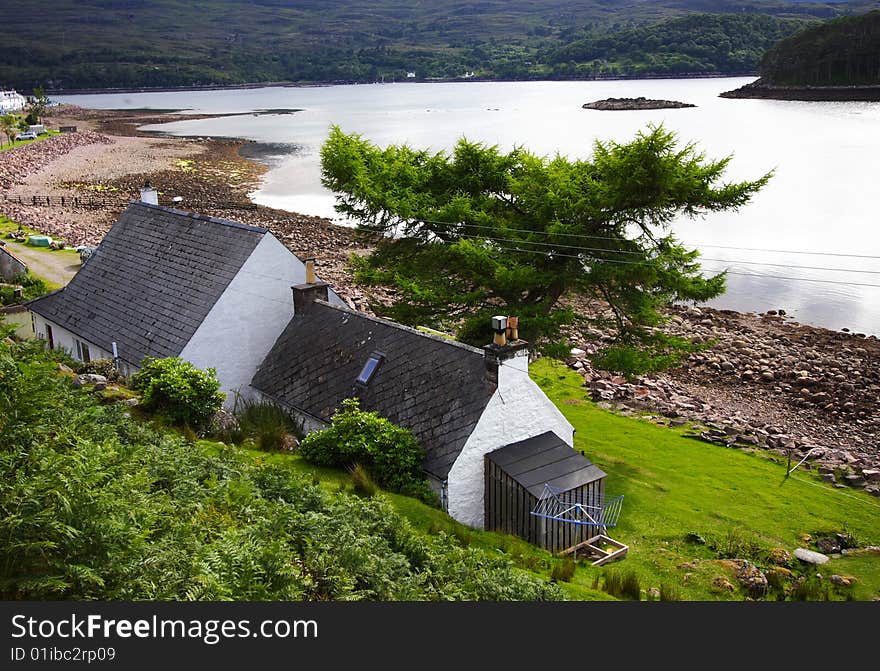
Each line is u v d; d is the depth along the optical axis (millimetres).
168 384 26250
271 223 84250
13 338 34094
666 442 33094
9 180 115125
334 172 38219
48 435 16453
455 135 159750
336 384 28297
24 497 12352
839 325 53938
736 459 31719
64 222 82750
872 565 23922
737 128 156000
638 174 31312
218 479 19922
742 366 44000
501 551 21266
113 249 38094
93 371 29391
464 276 35375
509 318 24141
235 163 134875
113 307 34938
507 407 24141
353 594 14719
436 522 21656
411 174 38188
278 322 32562
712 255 70625
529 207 35406
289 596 13859
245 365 31891
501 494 23406
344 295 55906
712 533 25547
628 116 194375
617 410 36688
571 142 140625
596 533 24297
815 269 65938
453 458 23328
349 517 18688
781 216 82562
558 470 23484
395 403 25984
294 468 24078
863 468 31078
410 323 36781
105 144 163000
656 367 33125
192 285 32438
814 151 120938
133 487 15328
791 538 25578
